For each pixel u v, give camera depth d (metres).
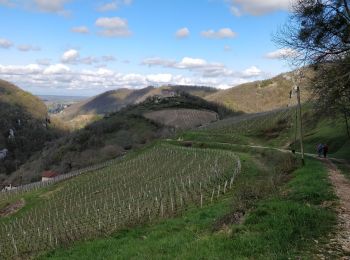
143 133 174.00
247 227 14.80
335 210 16.95
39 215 57.50
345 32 29.36
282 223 14.37
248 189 22.84
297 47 31.06
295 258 11.62
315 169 31.72
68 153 170.62
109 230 28.00
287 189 22.44
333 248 12.43
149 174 66.69
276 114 109.12
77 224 40.00
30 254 32.12
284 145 77.69
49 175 143.38
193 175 51.44
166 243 16.03
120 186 63.09
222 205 26.30
